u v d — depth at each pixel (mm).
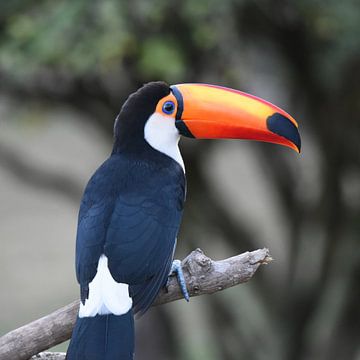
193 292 8820
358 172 15969
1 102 15531
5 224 28344
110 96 15242
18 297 24828
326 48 14445
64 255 27078
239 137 10219
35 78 14875
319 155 15969
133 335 8312
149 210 9125
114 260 8742
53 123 20125
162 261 8914
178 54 13328
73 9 13414
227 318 17297
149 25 13352
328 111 15367
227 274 8719
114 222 8977
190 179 16141
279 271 17141
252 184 23531
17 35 13656
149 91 10023
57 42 13531
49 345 8758
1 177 29250
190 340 19172
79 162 25000
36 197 29375
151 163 9656
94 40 13391
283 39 14469
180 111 10094
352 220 16078
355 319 16438
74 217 28969
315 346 16953
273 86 15477
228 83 14422
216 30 13477
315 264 16359
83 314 8391
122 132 9891
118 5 13188
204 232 16328
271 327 17047
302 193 16547
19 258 26812
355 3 14031
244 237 16734
